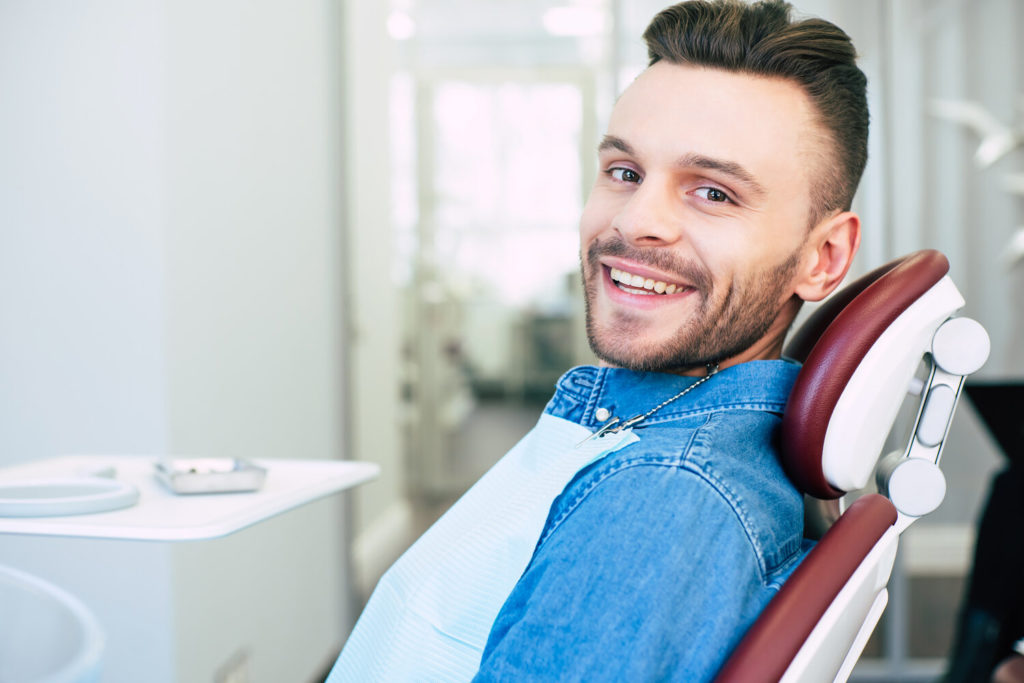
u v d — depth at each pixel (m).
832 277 0.55
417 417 3.60
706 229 0.51
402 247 3.50
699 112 0.50
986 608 1.75
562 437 0.57
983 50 2.38
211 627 1.70
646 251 0.51
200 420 1.70
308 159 2.42
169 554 1.52
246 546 1.89
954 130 2.38
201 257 1.71
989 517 1.77
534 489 0.53
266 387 2.07
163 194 1.56
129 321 1.56
